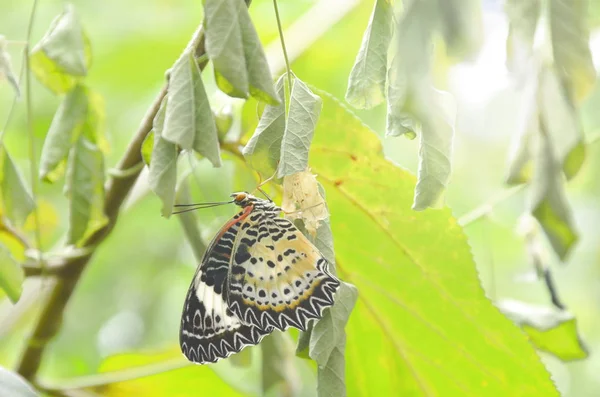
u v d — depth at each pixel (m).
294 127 0.65
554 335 0.75
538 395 0.73
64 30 0.71
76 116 0.71
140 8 0.87
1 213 0.73
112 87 0.88
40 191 0.87
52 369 0.93
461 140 0.97
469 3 0.56
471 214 0.77
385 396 0.75
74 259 0.73
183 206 0.73
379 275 0.73
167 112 0.65
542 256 0.75
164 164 0.65
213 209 0.77
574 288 1.08
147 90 0.88
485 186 1.01
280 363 0.75
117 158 0.88
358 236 0.72
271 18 0.86
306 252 0.68
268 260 0.68
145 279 0.99
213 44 0.65
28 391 0.69
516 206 1.00
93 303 0.97
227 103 0.71
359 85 0.65
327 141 0.71
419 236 0.72
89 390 0.76
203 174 0.77
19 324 0.83
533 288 1.05
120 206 0.72
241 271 0.69
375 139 0.71
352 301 0.67
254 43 0.65
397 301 0.73
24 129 0.87
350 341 0.74
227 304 0.69
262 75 0.65
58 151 0.71
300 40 0.81
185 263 1.00
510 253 1.00
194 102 0.65
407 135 0.64
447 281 0.72
